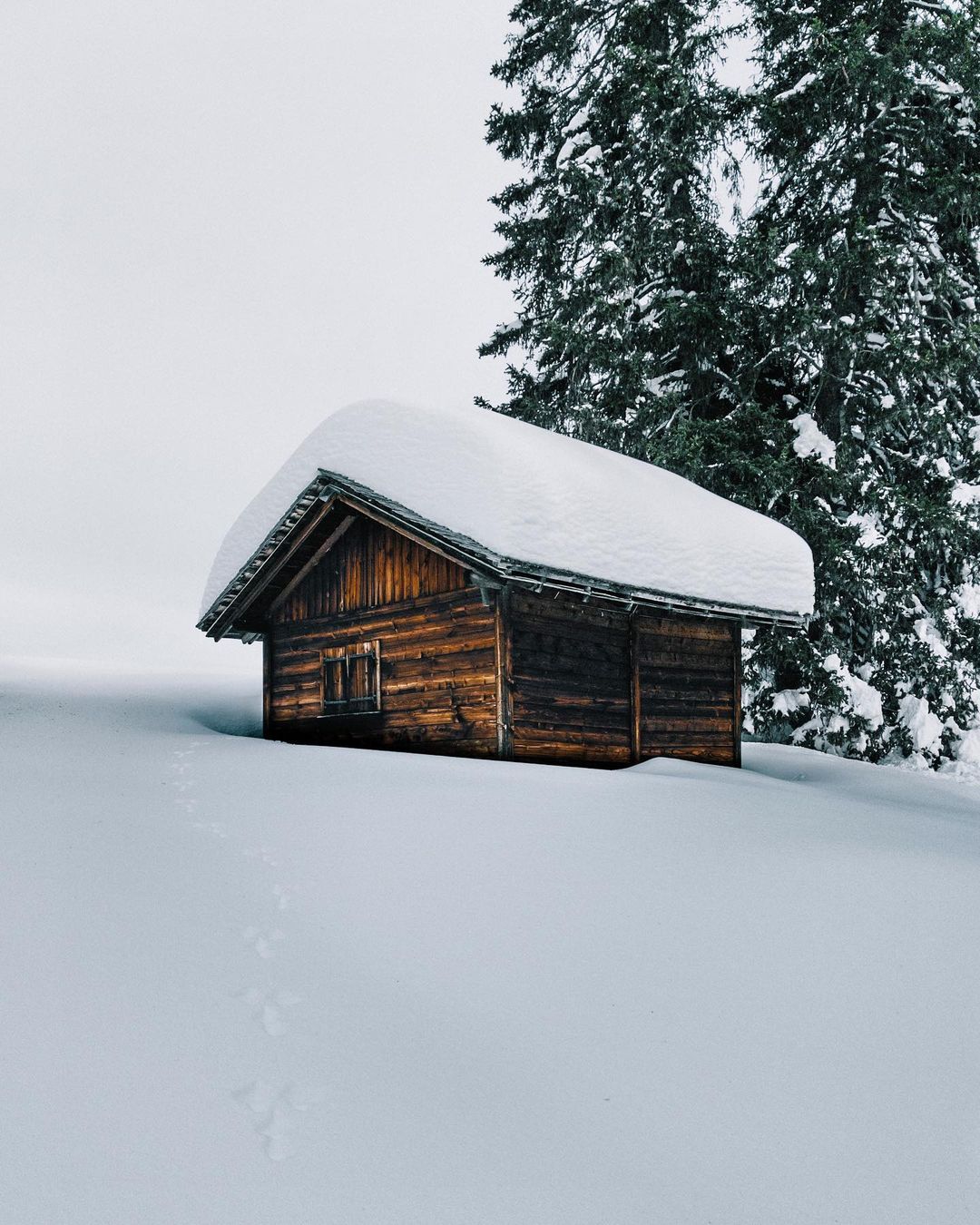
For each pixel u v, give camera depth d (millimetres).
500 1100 4270
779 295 21281
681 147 21422
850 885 6727
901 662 20156
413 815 8031
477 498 11664
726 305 21375
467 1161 3842
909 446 21562
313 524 13969
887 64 20062
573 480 12539
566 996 5160
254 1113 3959
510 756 11945
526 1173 3816
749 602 14586
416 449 12461
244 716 17031
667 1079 4508
